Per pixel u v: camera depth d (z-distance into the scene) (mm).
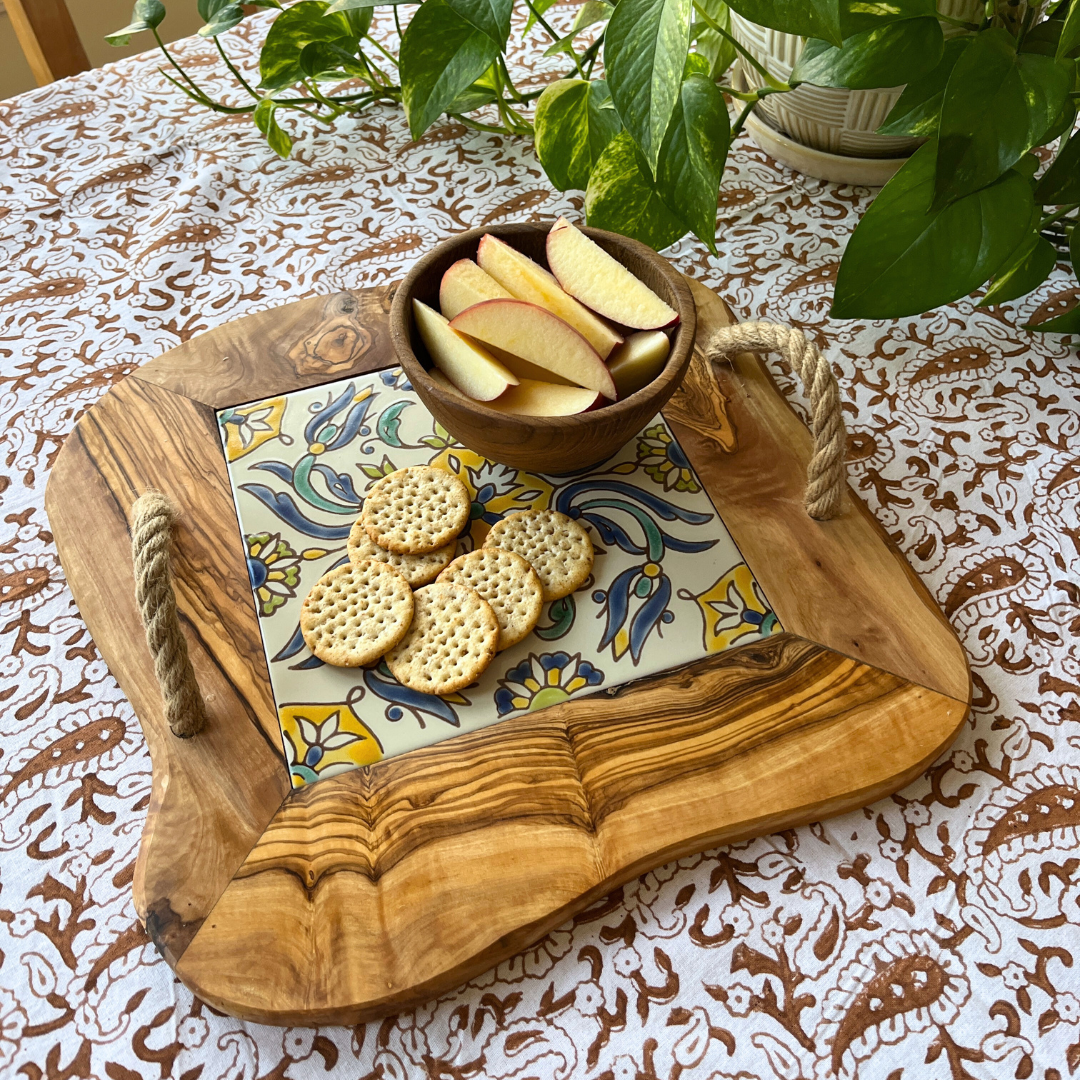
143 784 623
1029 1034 511
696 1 931
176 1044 520
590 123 921
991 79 695
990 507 760
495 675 632
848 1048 509
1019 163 781
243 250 995
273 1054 516
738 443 766
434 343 676
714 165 801
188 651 649
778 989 529
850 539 701
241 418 787
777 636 649
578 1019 523
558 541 693
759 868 575
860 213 1009
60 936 560
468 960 518
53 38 1284
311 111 1150
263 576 687
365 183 1064
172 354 837
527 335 660
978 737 628
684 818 565
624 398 676
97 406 799
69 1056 518
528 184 1056
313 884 546
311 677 634
